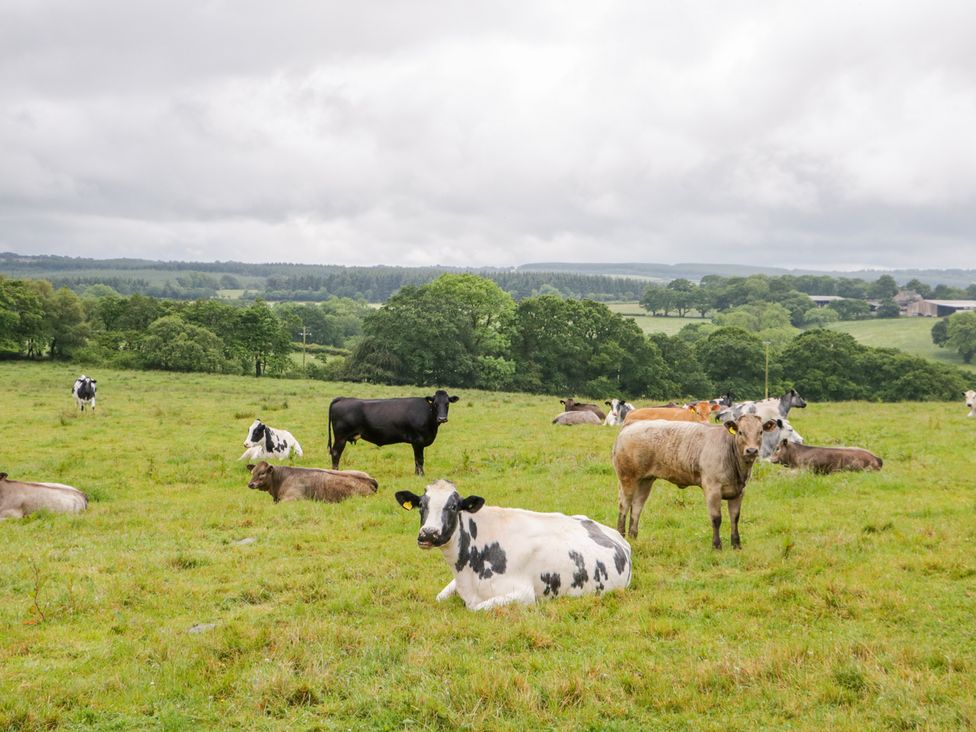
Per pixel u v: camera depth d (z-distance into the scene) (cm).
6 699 679
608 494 1622
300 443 2623
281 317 12369
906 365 10094
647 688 700
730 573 1055
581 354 9731
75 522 1466
